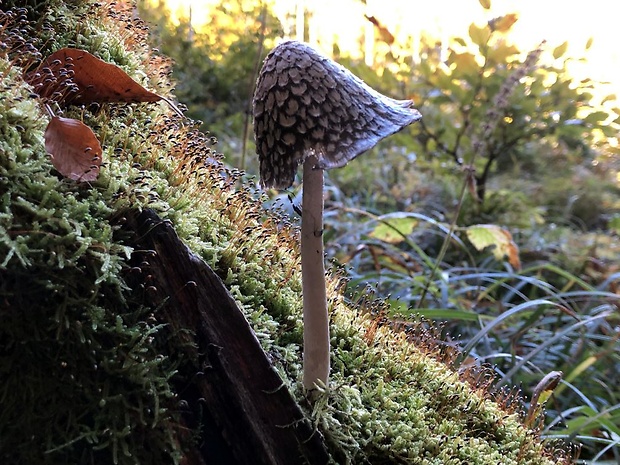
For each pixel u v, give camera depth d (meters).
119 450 0.19
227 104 0.96
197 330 0.21
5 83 0.21
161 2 0.94
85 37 0.31
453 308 0.59
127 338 0.20
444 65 0.76
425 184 0.93
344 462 0.22
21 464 0.19
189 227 0.24
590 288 0.59
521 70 0.58
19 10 0.27
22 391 0.19
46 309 0.19
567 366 0.52
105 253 0.20
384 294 0.58
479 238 0.58
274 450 0.21
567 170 1.25
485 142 0.75
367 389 0.26
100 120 0.27
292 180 0.21
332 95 0.20
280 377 0.22
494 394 0.35
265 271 0.28
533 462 0.28
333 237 0.68
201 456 0.20
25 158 0.20
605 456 0.45
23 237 0.18
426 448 0.25
